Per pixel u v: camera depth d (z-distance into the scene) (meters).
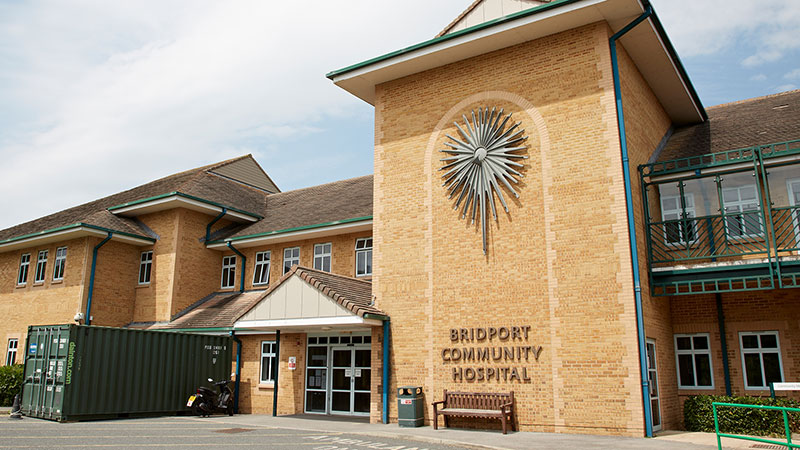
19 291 24.33
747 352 14.40
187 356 18.09
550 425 13.13
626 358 12.55
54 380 15.32
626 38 14.64
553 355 13.38
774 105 17.89
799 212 13.07
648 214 14.18
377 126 17.28
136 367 16.62
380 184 16.84
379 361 15.80
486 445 11.15
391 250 16.22
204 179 25.55
